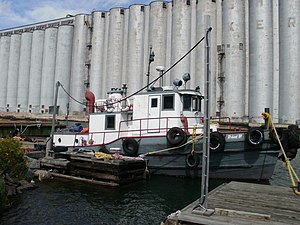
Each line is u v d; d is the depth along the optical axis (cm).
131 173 1244
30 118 3975
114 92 1745
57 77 4962
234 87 3400
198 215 529
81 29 4750
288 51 3097
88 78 4669
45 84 5125
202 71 3600
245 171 1183
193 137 1213
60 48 4988
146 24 4212
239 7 3475
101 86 4550
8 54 5941
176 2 3862
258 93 3225
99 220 815
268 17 3291
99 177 1238
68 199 1009
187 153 1239
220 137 1191
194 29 3822
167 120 1312
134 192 1113
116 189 1153
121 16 4441
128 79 4178
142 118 1390
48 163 1429
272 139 1083
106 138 1486
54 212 868
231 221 499
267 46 3259
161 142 1291
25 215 829
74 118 4150
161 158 1305
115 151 1382
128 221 813
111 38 4412
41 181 1273
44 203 953
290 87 3061
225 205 607
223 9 3578
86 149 1502
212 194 705
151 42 4056
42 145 1800
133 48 4188
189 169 1264
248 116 3356
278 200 650
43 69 5206
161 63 4012
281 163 2009
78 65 4703
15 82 5734
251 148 1142
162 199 1025
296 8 3109
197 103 1408
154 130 1347
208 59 562
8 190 1004
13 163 1092
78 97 4647
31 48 5575
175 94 1329
